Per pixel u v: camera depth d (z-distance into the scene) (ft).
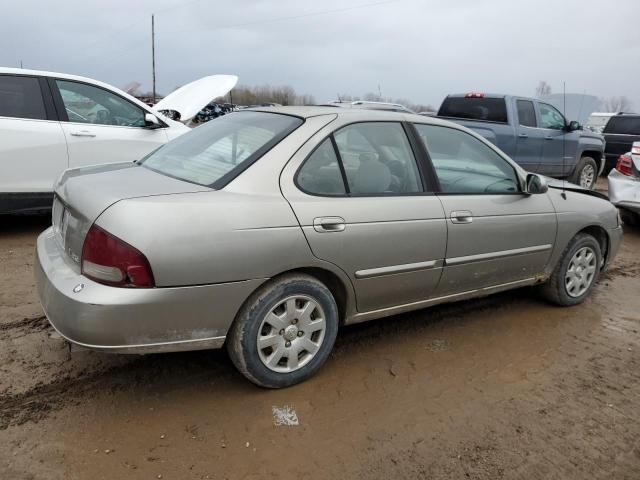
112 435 8.39
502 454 8.50
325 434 8.73
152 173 10.08
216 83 28.45
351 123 10.55
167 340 8.34
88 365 10.33
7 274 14.87
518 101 30.94
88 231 8.10
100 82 20.07
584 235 14.60
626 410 9.92
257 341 9.20
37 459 7.77
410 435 8.83
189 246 8.11
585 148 34.60
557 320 13.99
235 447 8.30
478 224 11.79
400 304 11.25
